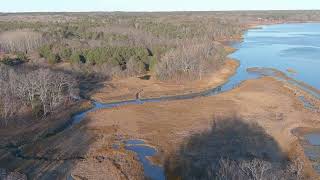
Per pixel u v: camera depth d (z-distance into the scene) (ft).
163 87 362.53
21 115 271.28
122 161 213.46
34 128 258.98
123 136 248.11
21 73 332.39
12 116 266.57
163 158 215.92
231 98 323.98
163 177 195.93
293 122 261.85
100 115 287.69
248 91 341.62
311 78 377.91
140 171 202.49
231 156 211.00
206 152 219.82
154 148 229.86
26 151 225.35
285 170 187.32
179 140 239.50
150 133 252.21
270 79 376.89
